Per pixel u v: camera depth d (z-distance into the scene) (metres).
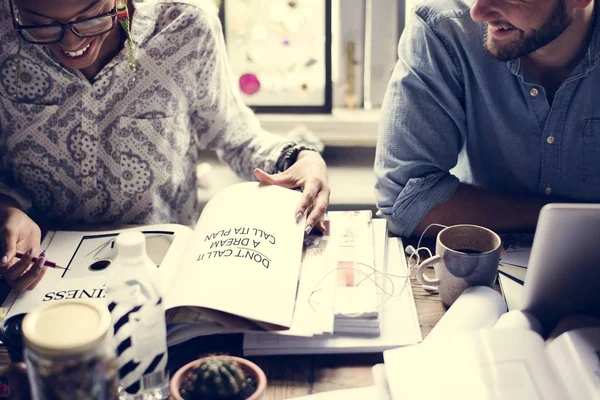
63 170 1.44
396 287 1.11
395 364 0.86
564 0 1.20
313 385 0.91
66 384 0.70
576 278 0.91
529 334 0.88
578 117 1.36
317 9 1.95
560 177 1.42
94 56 1.26
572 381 0.80
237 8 1.95
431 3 1.39
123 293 0.87
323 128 2.02
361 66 2.04
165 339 0.88
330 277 1.08
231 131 1.57
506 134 1.41
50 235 1.25
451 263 1.05
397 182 1.39
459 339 0.88
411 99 1.39
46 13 1.15
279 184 1.33
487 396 0.79
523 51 1.25
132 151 1.45
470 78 1.39
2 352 0.98
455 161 1.43
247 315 0.96
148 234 1.23
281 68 2.01
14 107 1.40
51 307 0.75
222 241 1.10
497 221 1.32
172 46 1.42
